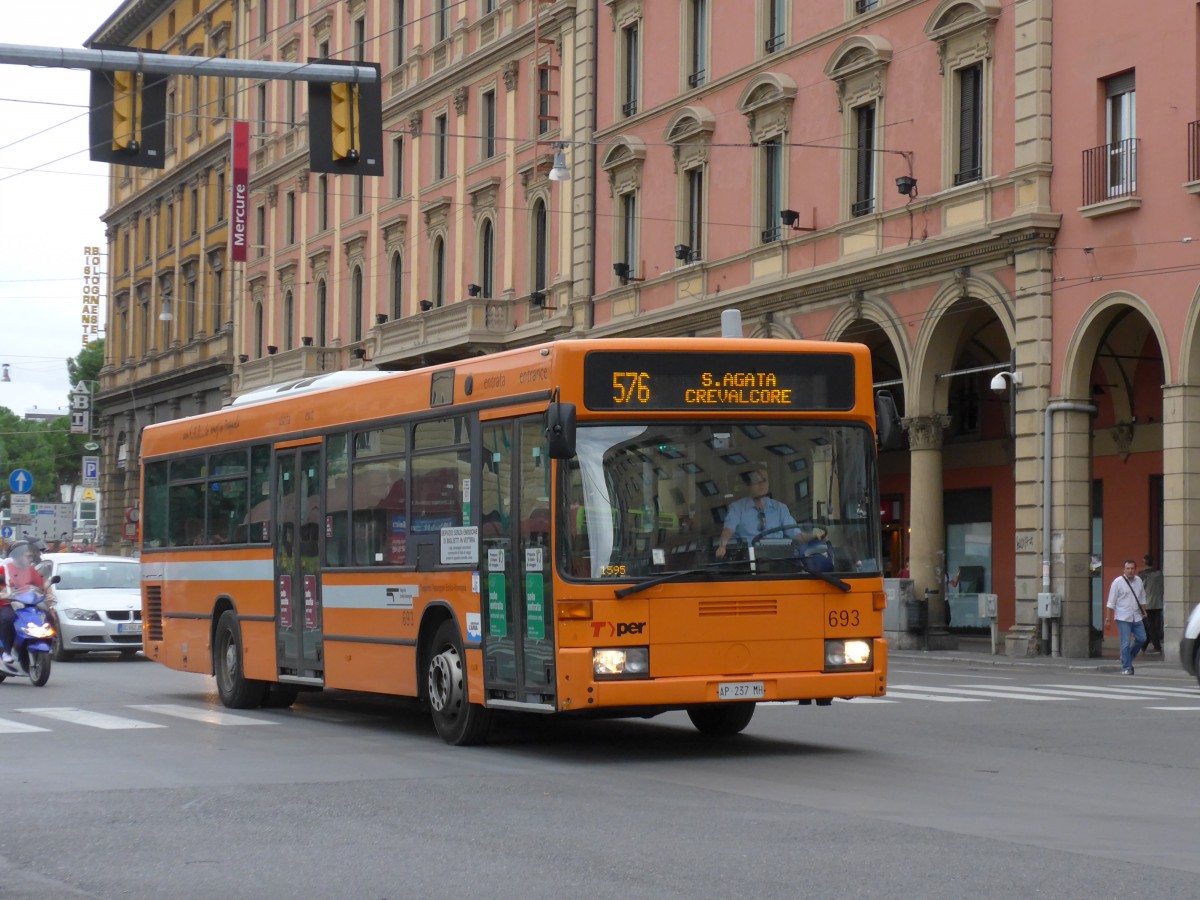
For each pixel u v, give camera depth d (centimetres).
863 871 899
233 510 2053
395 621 1661
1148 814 1123
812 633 1415
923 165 3559
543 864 928
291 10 6638
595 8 4734
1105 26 3150
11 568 2389
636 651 1367
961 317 3541
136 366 8006
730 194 4169
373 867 927
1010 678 2712
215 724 1795
